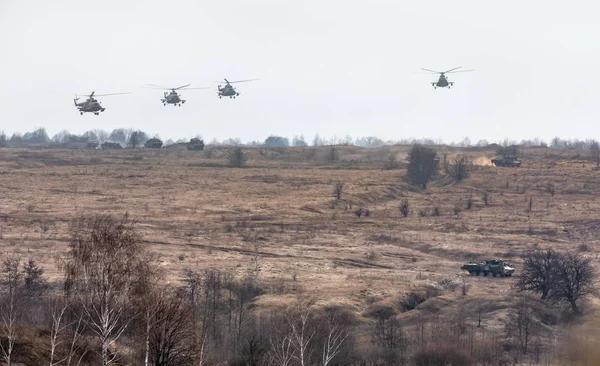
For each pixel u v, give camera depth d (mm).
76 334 126750
